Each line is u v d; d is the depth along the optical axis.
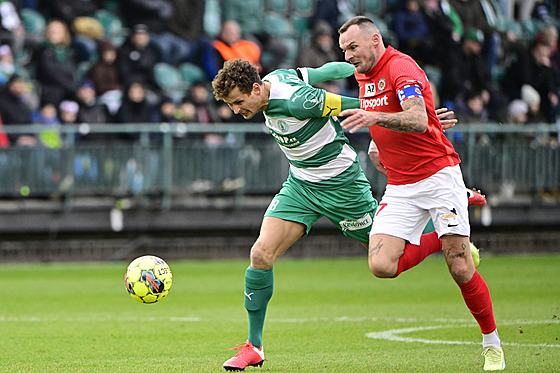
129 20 59.94
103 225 51.38
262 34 61.50
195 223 52.53
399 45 60.22
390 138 18.91
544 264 49.53
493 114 59.66
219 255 54.06
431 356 20.72
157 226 52.03
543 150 55.28
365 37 18.69
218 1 62.38
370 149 20.92
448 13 59.16
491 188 54.53
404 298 35.22
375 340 23.83
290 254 54.50
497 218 54.84
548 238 57.09
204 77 59.00
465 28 59.72
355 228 21.11
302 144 19.91
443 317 29.08
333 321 28.14
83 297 36.00
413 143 18.70
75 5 58.34
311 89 19.25
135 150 51.38
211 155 52.28
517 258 53.72
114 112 54.12
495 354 18.59
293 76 19.61
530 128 54.97
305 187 20.56
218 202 52.72
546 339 23.56
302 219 20.22
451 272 18.94
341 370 18.61
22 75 56.47
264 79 19.52
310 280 42.50
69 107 52.62
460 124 56.47
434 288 39.09
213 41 59.19
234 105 19.06
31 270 48.22
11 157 49.78
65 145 50.44
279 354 21.36
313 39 60.06
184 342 23.80
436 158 18.86
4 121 51.00
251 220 53.31
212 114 54.47
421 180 18.92
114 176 51.19
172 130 51.69
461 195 19.00
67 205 50.62
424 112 17.67
